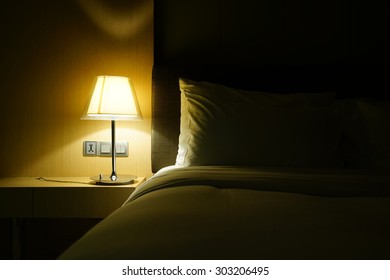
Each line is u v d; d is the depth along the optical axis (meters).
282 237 0.66
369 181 1.19
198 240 0.64
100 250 0.61
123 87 1.88
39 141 2.12
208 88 1.88
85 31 2.12
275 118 1.66
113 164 1.91
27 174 2.12
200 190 1.07
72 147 2.13
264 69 2.11
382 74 2.10
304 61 2.19
